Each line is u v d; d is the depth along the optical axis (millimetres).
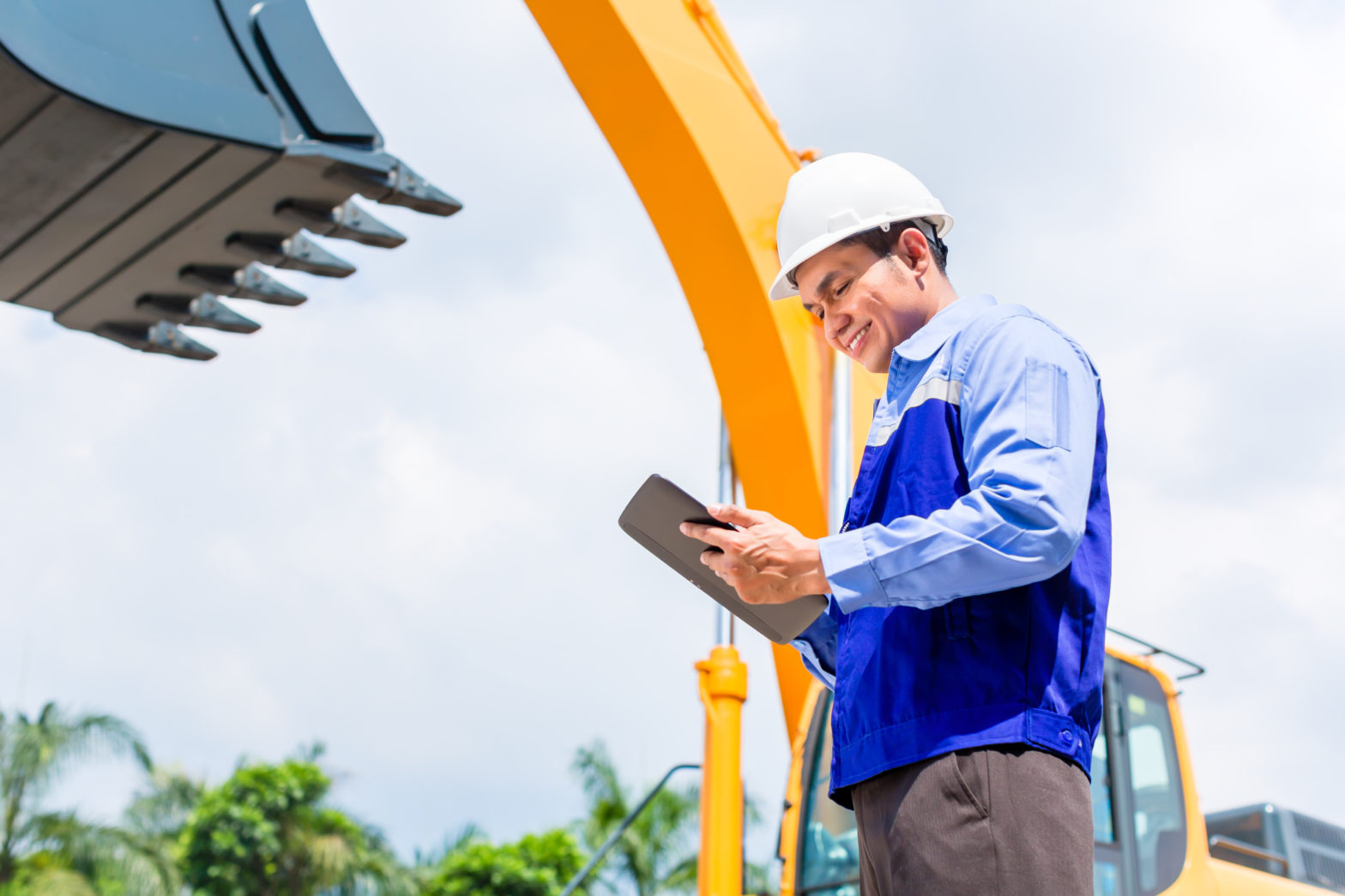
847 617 1970
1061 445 1684
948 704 1676
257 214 3006
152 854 21234
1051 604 1723
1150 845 5016
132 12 2713
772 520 1801
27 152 2697
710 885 4922
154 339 3561
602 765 23891
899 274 2006
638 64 5527
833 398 5711
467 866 27234
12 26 2449
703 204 5652
